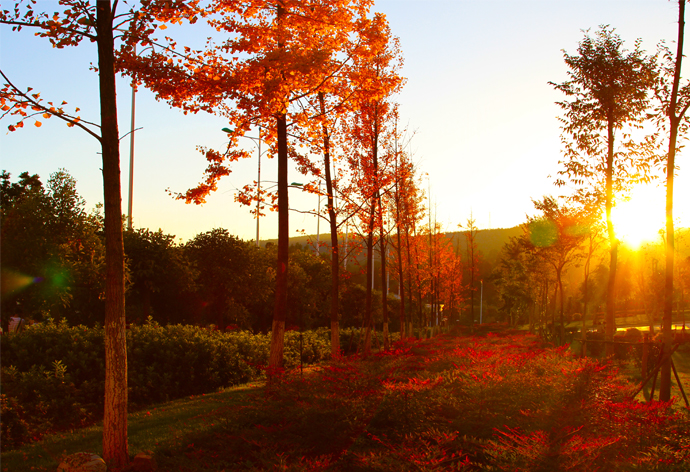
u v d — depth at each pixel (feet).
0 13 18.75
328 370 23.67
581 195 52.65
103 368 35.73
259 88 27.45
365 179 53.26
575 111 48.62
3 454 23.34
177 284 96.94
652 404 20.24
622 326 130.82
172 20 21.43
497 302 229.25
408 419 19.77
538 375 27.99
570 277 136.77
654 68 45.44
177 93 26.45
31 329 38.52
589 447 15.49
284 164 33.58
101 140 19.54
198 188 32.42
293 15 30.04
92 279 75.87
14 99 18.62
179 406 34.12
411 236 91.04
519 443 16.26
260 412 22.22
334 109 32.91
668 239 30.17
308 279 131.54
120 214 19.74
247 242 120.47
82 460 17.94
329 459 17.07
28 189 76.89
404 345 51.75
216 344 47.52
